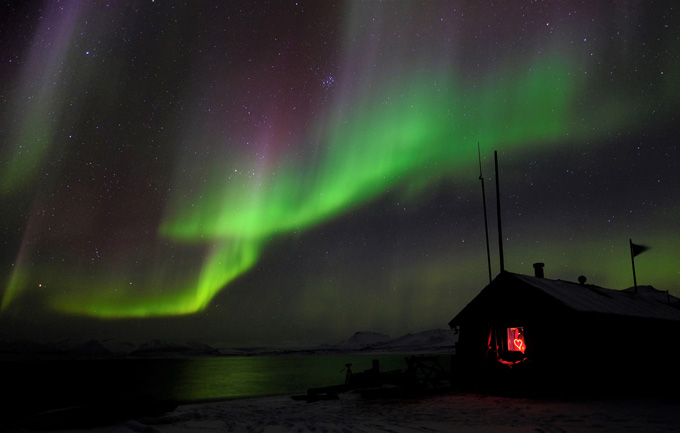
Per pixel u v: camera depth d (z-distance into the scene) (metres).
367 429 10.15
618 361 16.91
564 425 9.32
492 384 17.59
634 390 15.82
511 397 15.48
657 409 11.29
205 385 51.59
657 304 22.19
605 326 16.92
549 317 16.48
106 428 11.65
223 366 130.25
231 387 46.34
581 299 17.80
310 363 138.50
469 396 16.38
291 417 13.22
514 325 17.48
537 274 20.53
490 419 10.71
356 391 19.86
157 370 112.12
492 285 18.61
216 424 12.23
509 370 17.20
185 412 14.54
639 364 18.02
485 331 18.44
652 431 8.36
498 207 19.86
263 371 88.94
